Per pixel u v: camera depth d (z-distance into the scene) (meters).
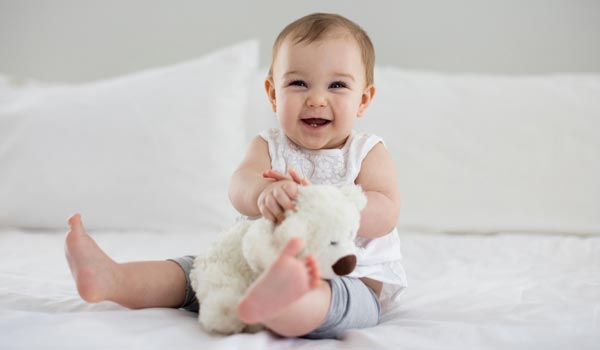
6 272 1.31
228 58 2.21
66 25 2.71
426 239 1.81
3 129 2.04
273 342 0.84
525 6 2.62
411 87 2.21
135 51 2.71
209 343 0.81
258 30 2.68
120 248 1.63
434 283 1.26
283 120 1.13
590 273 1.34
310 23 1.14
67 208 1.94
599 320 0.96
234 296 0.86
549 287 1.19
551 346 0.84
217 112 2.09
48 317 0.89
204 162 2.00
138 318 0.90
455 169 2.04
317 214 0.86
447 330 0.90
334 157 1.14
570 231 1.95
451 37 2.65
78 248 0.92
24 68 2.71
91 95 2.10
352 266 0.86
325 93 1.11
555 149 2.04
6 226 1.97
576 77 2.25
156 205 1.93
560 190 1.99
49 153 1.98
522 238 1.80
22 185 1.96
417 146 2.07
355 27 1.18
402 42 2.65
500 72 2.64
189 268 1.01
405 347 0.82
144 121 2.03
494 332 0.88
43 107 2.07
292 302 0.77
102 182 1.95
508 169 2.03
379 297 1.08
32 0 2.70
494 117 2.10
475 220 1.99
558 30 2.61
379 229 1.05
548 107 2.11
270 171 0.95
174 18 2.69
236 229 0.96
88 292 0.91
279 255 0.76
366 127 2.11
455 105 2.14
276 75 1.17
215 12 2.69
